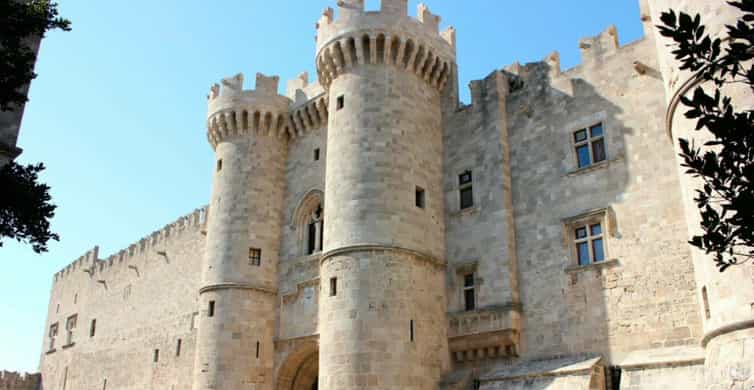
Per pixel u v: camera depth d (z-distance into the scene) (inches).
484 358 1104.2
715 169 324.5
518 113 1217.4
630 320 963.3
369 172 1184.8
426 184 1235.2
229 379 1322.6
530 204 1143.0
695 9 805.2
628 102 1069.1
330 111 1298.0
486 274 1138.0
